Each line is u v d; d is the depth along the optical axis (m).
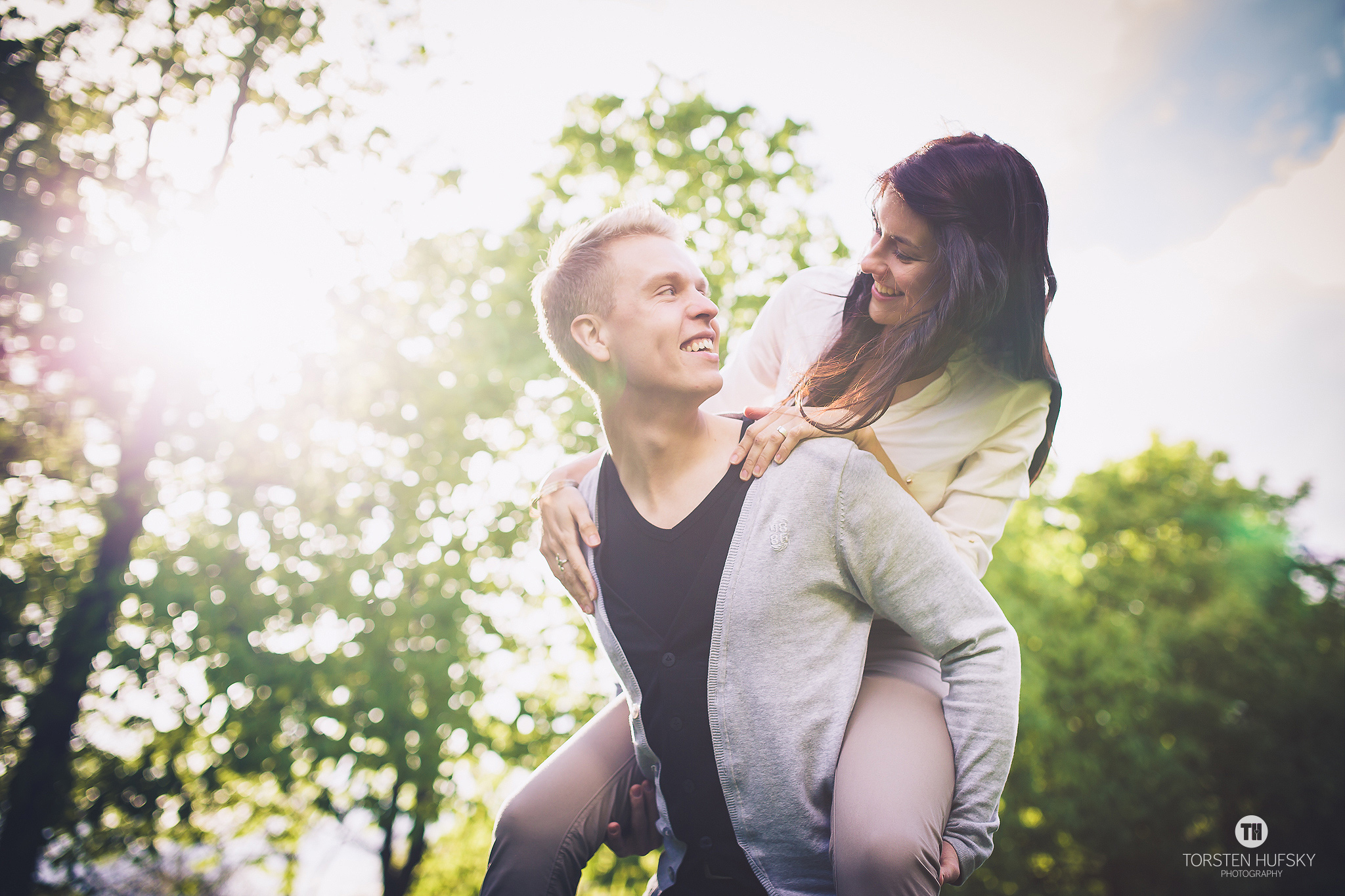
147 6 5.89
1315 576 15.99
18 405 5.82
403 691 5.30
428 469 5.80
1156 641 12.57
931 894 1.03
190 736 5.63
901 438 1.58
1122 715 10.48
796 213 6.56
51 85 5.75
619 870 5.91
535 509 1.49
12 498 5.81
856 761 1.12
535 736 5.96
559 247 1.36
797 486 1.18
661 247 1.27
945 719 1.19
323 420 5.93
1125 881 11.58
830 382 1.45
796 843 1.15
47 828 5.32
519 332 6.00
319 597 5.45
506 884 1.34
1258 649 13.47
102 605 5.25
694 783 1.21
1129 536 15.37
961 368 1.58
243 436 5.85
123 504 5.56
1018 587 10.01
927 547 1.18
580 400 5.91
